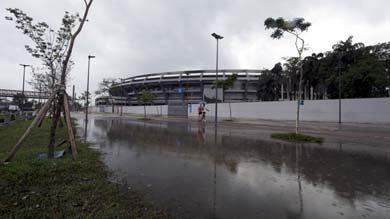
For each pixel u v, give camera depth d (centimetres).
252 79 6831
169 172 602
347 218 359
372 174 603
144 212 360
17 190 431
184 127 2155
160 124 2558
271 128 2052
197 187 489
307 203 414
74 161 643
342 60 3441
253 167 668
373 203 418
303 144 1123
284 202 418
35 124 653
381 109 2347
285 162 735
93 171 575
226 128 2062
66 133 1346
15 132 1399
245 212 374
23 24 935
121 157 778
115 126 2211
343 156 838
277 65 5325
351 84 3028
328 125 2306
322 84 4003
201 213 366
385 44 3384
